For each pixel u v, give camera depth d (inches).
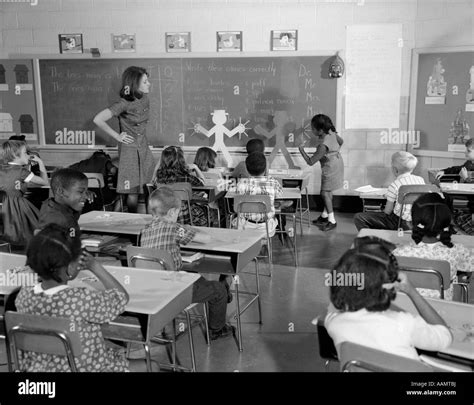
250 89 237.1
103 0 239.9
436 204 88.7
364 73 228.8
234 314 127.2
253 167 156.9
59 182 104.3
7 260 96.8
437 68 217.8
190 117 243.4
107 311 66.0
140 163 178.9
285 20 230.5
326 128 205.8
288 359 104.1
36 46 248.4
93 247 114.4
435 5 216.4
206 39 236.7
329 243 190.2
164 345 107.9
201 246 106.4
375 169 235.8
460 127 215.6
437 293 89.0
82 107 249.0
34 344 65.0
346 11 225.9
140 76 171.8
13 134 255.6
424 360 64.7
